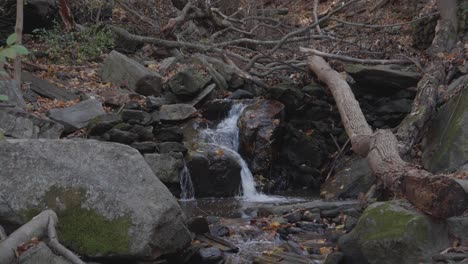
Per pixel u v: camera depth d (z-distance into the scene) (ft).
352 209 21.72
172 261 15.85
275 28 42.29
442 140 24.98
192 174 27.14
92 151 15.43
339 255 16.01
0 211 14.84
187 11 39.01
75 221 14.69
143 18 40.34
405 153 24.95
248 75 34.88
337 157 30.22
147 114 28.48
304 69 34.47
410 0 46.70
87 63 35.58
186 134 29.40
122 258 14.46
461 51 30.73
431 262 14.44
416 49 35.91
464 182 15.87
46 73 32.17
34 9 35.88
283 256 17.17
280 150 31.30
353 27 42.34
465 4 32.55
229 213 23.44
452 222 15.49
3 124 22.00
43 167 15.23
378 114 31.30
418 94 27.71
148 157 26.02
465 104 24.94
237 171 28.02
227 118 31.73
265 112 30.60
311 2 59.62
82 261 13.46
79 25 38.88
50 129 22.86
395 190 18.12
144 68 32.68
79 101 29.37
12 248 12.60
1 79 24.54
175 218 15.10
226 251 17.65
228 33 43.11
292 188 31.01
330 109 31.68
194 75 31.83
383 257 14.93
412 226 14.82
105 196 14.79
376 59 35.40
